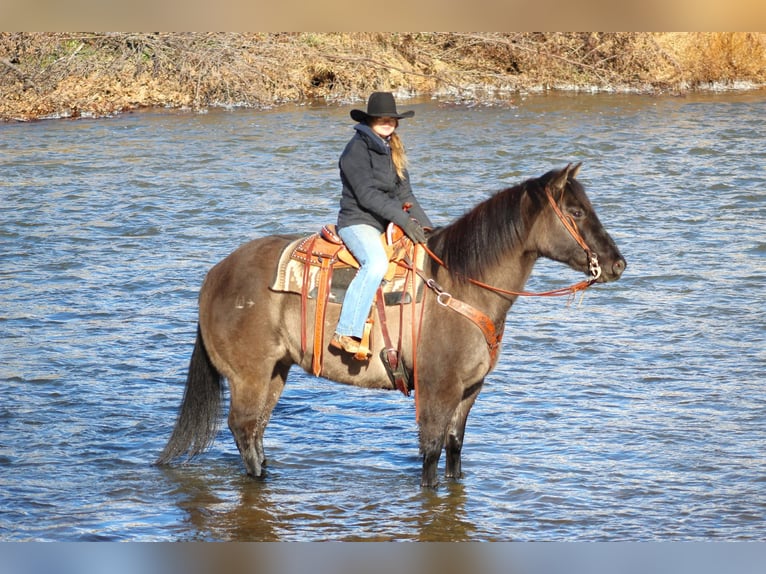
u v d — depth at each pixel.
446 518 7.68
